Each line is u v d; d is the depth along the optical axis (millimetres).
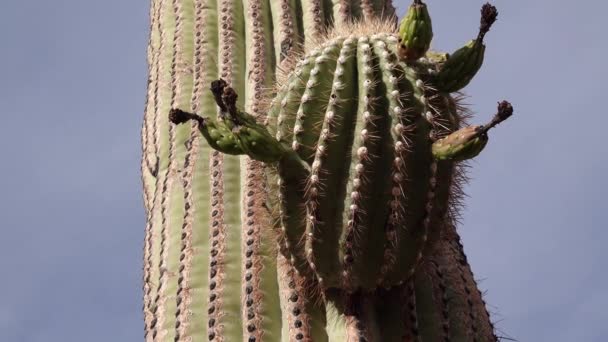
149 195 6348
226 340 5008
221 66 6281
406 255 4715
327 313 4891
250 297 5059
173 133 6074
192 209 5535
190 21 6723
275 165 4828
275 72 6168
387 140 4602
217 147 4738
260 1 6504
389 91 4652
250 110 5918
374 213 4605
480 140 4523
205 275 5285
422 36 4703
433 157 4625
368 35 4926
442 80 4785
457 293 5195
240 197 5527
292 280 5023
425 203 4648
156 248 5785
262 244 5195
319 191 4621
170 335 5254
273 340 4980
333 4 6445
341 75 4688
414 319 4934
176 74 6426
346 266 4676
